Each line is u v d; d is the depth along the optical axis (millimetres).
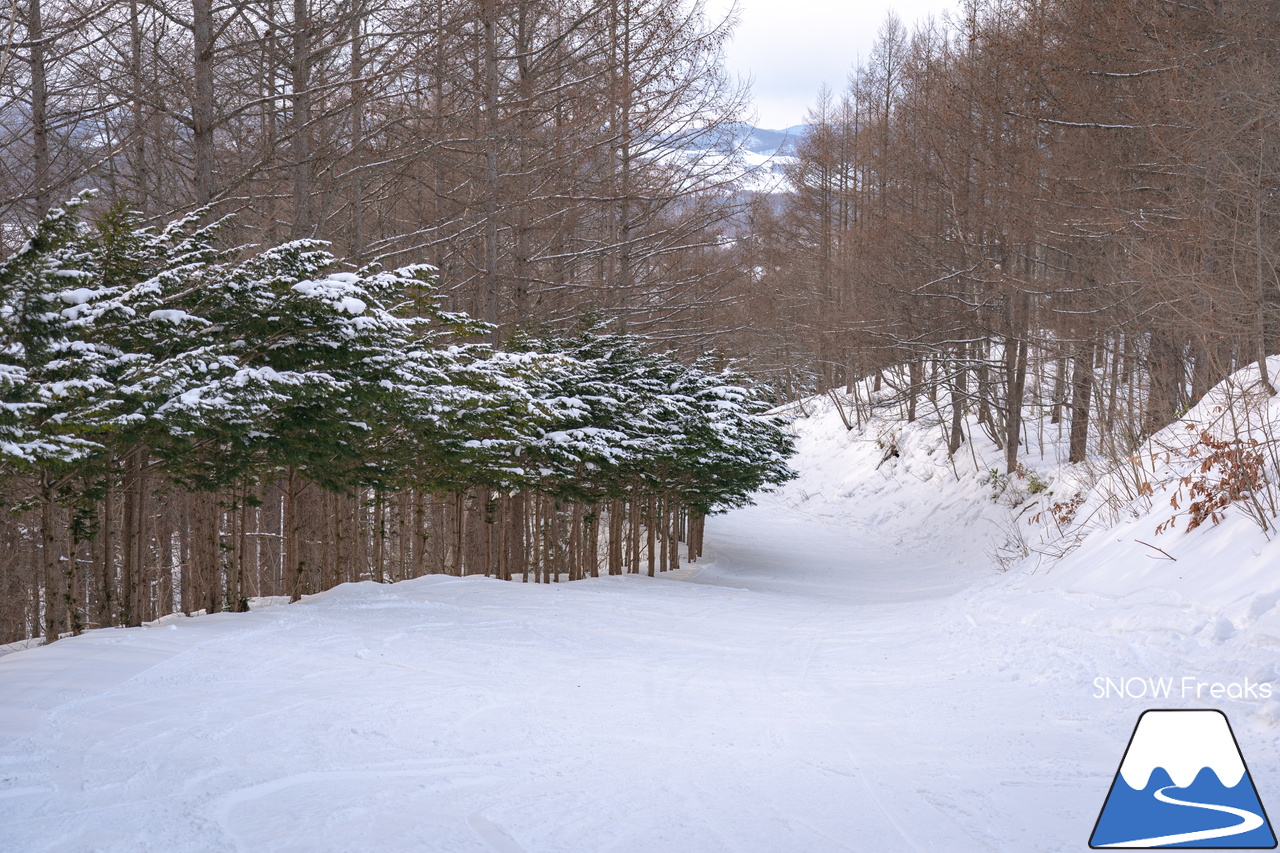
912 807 4434
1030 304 27109
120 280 11469
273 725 6055
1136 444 16922
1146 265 18422
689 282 26531
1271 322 15625
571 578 22203
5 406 8016
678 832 4137
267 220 17734
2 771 5027
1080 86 21188
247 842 3992
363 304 11328
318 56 16625
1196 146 17781
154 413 9758
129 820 4273
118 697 6797
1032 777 4816
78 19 13727
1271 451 9586
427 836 4066
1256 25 17969
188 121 14852
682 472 25062
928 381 31188
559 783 4906
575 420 19875
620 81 21562
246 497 13742
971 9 27297
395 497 22984
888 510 37250
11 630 18906
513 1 19375
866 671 8531
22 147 15547
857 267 32094
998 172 24031
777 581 24766
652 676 8367
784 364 51438
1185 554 9383
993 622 10312
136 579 12375
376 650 9023
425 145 17812
